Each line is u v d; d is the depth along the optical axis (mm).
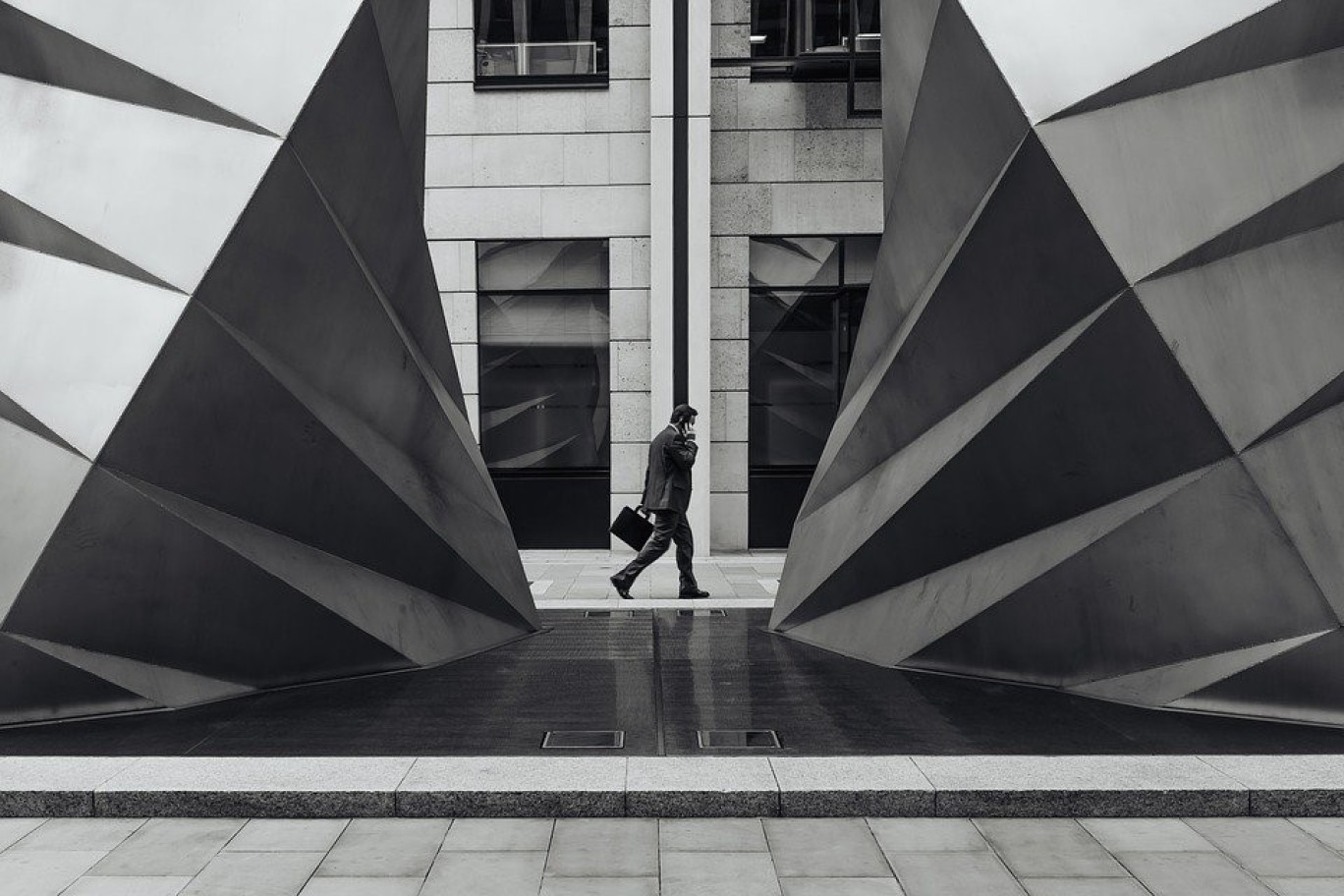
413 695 7766
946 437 8562
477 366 18859
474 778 5746
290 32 7809
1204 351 7035
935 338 8492
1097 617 7484
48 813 5562
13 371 7309
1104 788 5535
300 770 5891
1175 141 7219
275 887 4707
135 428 7164
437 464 10008
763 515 18922
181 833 5348
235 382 7555
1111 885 4695
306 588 7934
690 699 7617
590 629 10602
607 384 18938
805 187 18469
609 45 18406
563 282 18844
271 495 8008
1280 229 7270
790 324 18797
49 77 7824
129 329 7246
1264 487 6992
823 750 6316
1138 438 7297
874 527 8992
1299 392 7109
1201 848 5109
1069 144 7117
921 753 6230
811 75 18359
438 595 9477
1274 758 5992
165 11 7723
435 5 18391
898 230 9133
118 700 7160
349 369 8695
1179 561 7156
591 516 19000
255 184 7434
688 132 17781
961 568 8539
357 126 8281
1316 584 6832
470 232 18594
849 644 9258
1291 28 7152
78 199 7484
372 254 9070
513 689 7941
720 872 4848
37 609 6941
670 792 5543
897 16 9031
